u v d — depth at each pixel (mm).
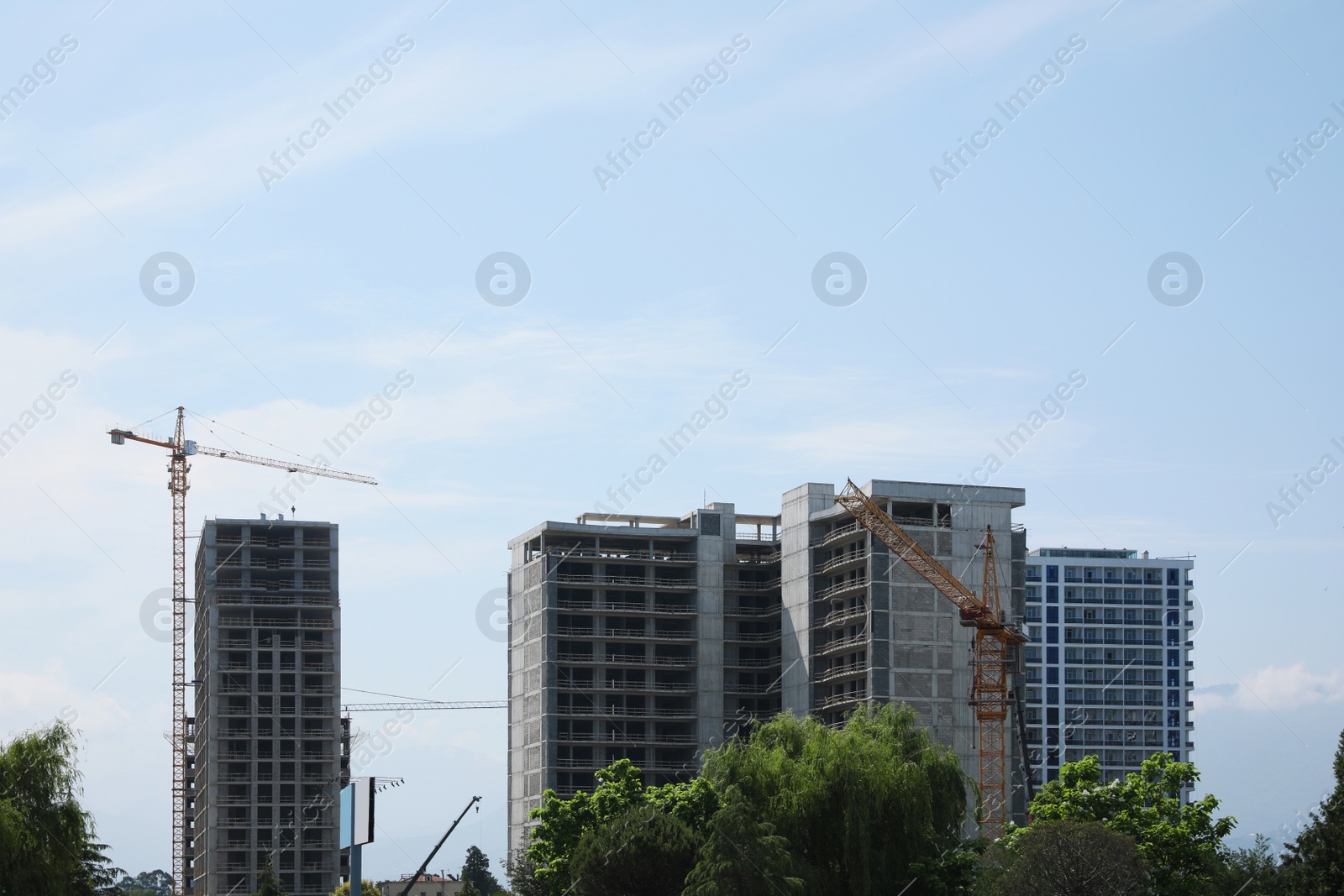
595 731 177375
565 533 181750
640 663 178875
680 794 96750
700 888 82562
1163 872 86250
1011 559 169375
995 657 163250
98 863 127562
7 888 77500
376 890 198875
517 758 184375
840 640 169625
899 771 90938
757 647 184250
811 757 92750
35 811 82438
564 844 97375
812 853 90375
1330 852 92812
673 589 181250
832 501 175625
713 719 179500
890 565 163750
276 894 174500
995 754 161500
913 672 162375
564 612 178750
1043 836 80812
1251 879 97125
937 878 87250
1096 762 94562
